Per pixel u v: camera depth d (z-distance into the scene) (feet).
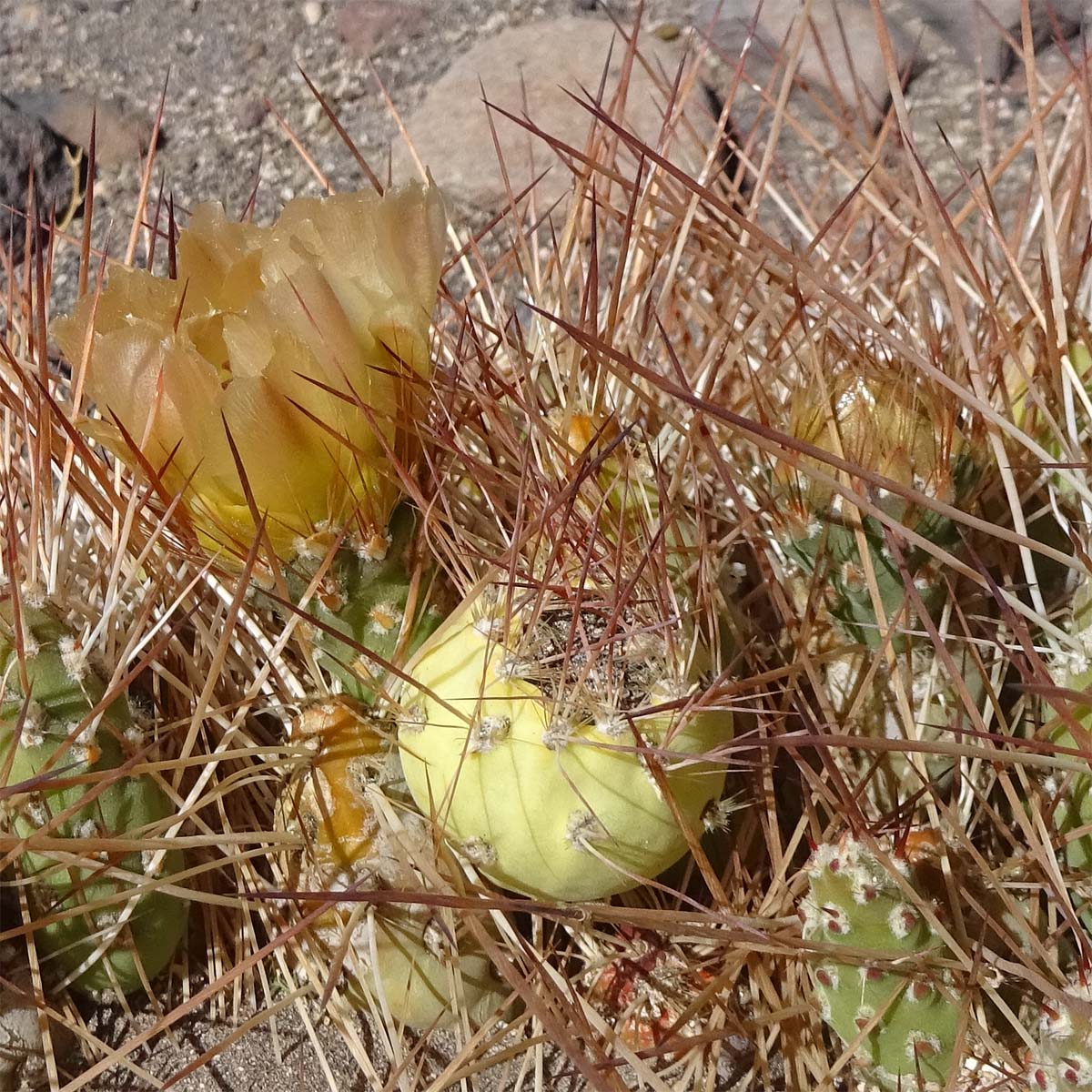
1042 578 0.80
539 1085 0.71
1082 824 0.71
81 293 0.75
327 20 1.98
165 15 2.03
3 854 0.68
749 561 0.82
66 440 0.73
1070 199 0.86
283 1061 0.73
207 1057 0.69
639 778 0.66
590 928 0.73
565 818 0.66
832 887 0.67
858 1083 0.73
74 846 0.66
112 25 2.02
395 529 0.71
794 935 0.70
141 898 0.71
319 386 0.64
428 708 0.69
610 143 0.90
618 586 0.67
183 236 0.69
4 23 2.02
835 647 0.76
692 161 1.16
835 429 0.70
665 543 0.72
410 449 0.71
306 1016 0.72
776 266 0.86
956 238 0.75
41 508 0.73
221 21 2.00
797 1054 0.72
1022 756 0.64
